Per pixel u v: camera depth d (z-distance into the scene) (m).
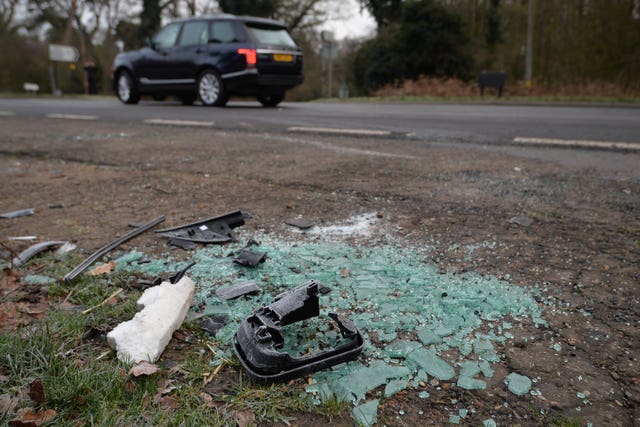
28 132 6.79
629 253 2.31
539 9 24.86
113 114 9.39
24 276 2.12
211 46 10.62
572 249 2.37
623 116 9.09
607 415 1.28
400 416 1.28
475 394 1.36
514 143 5.71
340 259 2.27
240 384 1.38
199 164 4.50
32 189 3.65
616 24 22.92
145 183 3.79
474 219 2.86
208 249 2.43
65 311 1.78
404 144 5.71
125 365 1.44
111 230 2.71
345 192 3.50
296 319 1.57
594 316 1.75
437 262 2.24
